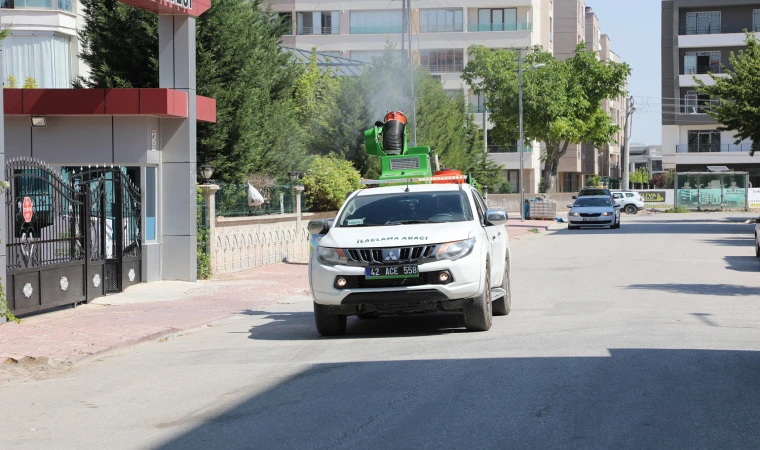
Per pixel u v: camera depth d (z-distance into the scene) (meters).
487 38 74.44
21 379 9.36
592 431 6.23
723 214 64.56
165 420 7.09
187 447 6.21
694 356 9.10
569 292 16.25
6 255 13.06
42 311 14.43
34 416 7.51
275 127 25.80
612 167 113.31
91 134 18.28
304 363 9.45
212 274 20.20
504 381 7.99
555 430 6.28
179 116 18.47
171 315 14.06
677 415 6.66
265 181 24.34
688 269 20.92
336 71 50.62
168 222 18.83
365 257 10.68
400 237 10.80
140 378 9.09
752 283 17.52
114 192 17.05
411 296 10.55
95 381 9.05
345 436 6.29
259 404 7.51
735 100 44.25
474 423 6.52
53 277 14.24
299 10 74.25
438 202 12.01
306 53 53.16
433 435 6.23
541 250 29.22
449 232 10.96
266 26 27.38
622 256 25.59
